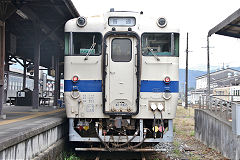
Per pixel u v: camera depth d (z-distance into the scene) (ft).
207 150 30.40
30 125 23.59
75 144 30.68
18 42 57.98
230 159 24.94
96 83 24.11
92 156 26.78
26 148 17.53
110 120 24.17
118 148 23.80
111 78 23.79
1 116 29.43
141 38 24.34
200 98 38.78
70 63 24.31
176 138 39.24
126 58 23.98
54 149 22.91
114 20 24.40
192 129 49.57
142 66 24.11
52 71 79.25
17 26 47.88
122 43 24.14
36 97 43.06
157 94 24.02
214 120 30.22
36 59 43.19
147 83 24.04
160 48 24.52
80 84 24.16
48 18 44.57
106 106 23.75
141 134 23.93
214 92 133.80
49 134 22.91
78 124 24.59
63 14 41.78
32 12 40.14
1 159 14.14
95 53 24.31
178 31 24.64
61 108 54.95
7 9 30.66
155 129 23.85
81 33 24.57
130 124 24.62
